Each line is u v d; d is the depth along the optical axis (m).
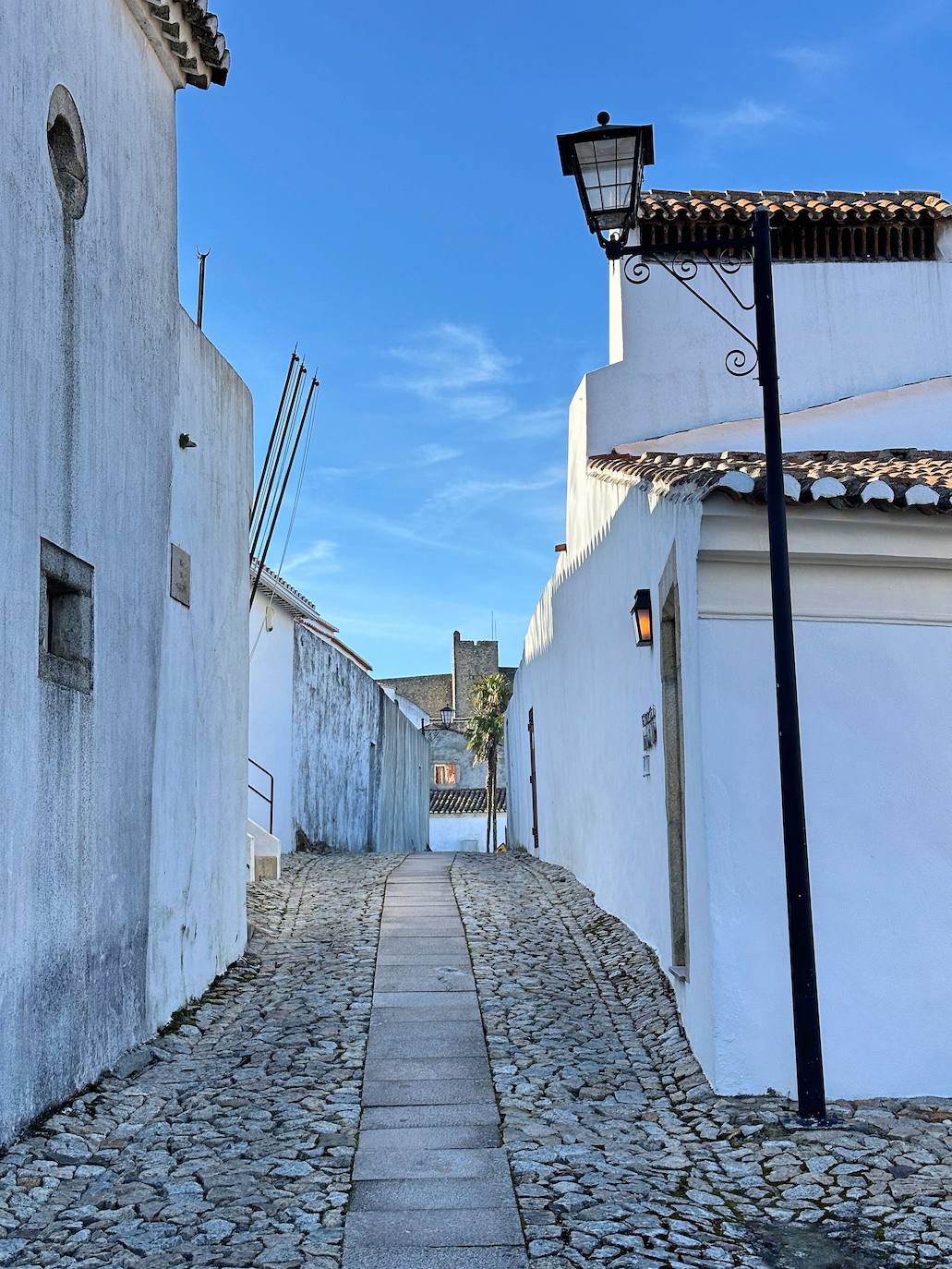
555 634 15.62
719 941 6.54
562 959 9.73
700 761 6.74
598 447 11.59
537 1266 4.54
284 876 14.16
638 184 6.61
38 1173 5.41
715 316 11.56
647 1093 6.73
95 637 6.94
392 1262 4.59
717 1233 4.88
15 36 5.97
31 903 5.96
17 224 5.93
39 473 6.16
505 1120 6.26
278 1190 5.31
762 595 6.77
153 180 8.21
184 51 8.34
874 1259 4.66
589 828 12.74
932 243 11.96
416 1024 8.00
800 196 11.95
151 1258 4.63
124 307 7.54
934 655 6.88
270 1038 7.76
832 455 9.56
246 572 10.75
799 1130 5.96
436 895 12.62
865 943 6.60
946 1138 5.87
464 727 48.75
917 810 6.74
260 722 17.12
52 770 6.25
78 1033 6.53
